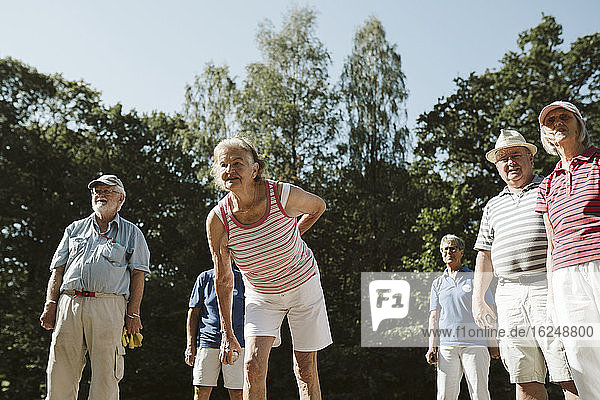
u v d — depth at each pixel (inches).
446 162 882.8
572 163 121.5
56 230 773.9
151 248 829.8
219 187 127.3
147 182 851.4
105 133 882.8
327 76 877.8
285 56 868.0
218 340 210.7
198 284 219.3
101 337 162.6
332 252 808.3
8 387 656.4
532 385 152.3
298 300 134.3
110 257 166.9
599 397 110.1
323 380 712.4
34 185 813.2
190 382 711.1
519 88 837.8
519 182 161.9
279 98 844.0
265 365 130.4
